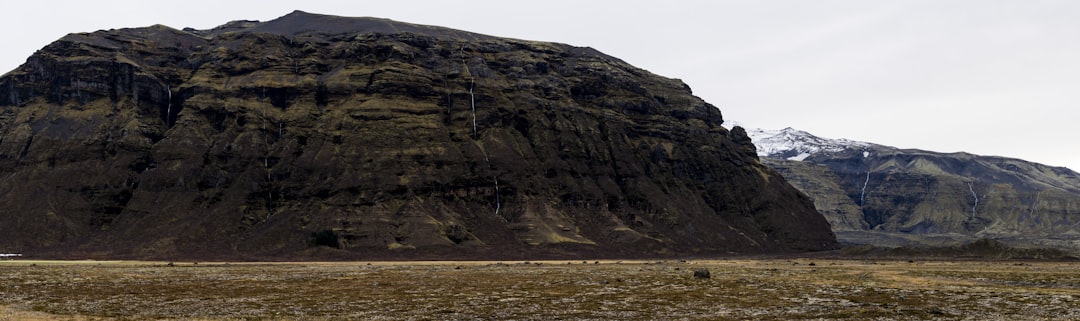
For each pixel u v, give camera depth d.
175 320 83.38
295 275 151.50
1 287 118.44
